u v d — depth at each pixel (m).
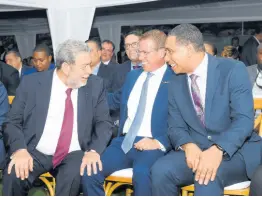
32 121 3.15
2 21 11.27
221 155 2.75
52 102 3.12
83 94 3.18
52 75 3.17
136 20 9.75
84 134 3.16
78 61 3.00
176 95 3.07
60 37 6.46
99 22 10.03
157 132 3.28
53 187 3.52
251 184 2.74
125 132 3.42
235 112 2.88
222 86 2.94
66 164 3.05
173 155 2.96
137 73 3.49
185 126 3.08
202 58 2.96
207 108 2.96
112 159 3.18
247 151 2.95
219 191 2.77
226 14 8.53
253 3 8.27
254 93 4.25
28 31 11.23
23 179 2.94
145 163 3.06
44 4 6.29
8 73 5.63
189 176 2.90
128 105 3.43
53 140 3.13
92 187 3.03
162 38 3.32
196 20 8.88
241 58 6.98
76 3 6.41
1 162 3.41
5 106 3.46
